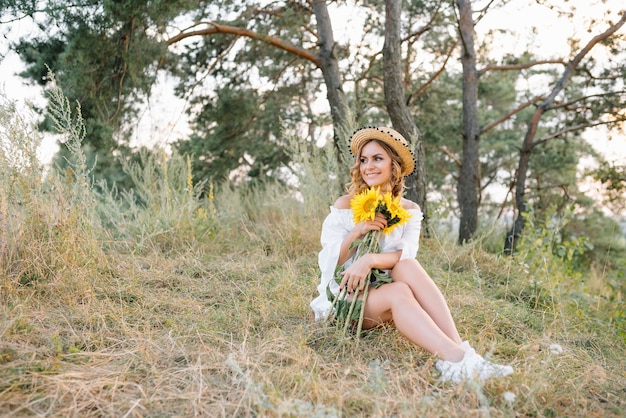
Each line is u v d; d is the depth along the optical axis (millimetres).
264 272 4379
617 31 8469
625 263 5195
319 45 7820
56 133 6316
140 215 5215
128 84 6820
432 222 6141
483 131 9203
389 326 2885
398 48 6605
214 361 2422
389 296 2691
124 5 6133
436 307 2666
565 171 12391
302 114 10125
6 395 1974
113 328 2816
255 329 2969
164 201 5383
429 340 2467
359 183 3180
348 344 2719
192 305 3354
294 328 2957
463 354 2371
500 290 4281
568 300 4383
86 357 2418
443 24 9383
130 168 5949
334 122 7582
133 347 2568
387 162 3094
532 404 2135
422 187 6551
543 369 2338
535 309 3895
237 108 8961
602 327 3910
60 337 2635
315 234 5199
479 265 4914
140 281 3811
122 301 3207
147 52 6551
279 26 7703
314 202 5859
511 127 14172
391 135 3061
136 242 4855
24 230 3500
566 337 3330
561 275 4777
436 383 2287
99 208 5082
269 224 5875
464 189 9008
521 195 9375
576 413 2160
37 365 2240
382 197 2896
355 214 2930
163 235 4922
